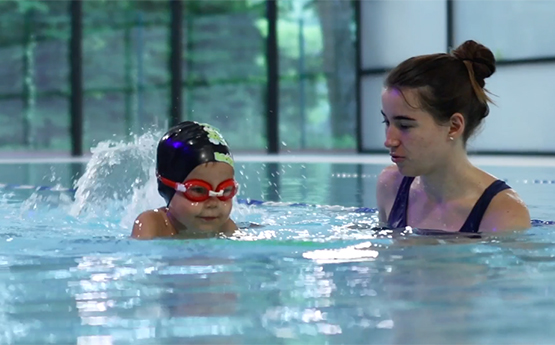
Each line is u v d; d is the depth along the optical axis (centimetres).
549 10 1190
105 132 1812
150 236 258
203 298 161
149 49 1822
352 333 134
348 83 1798
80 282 179
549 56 1194
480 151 1262
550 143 1201
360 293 164
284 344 129
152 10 1842
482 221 254
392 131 250
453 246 226
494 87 1245
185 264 200
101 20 1856
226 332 136
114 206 386
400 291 166
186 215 262
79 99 1526
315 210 387
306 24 1806
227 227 277
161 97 1758
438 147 248
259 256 211
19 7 1897
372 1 1373
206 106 1752
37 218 343
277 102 1483
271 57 1468
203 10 1784
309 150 1772
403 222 277
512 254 211
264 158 1205
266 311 150
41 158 1377
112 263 203
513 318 143
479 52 251
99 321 144
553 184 572
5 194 534
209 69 1794
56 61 1914
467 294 163
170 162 266
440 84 241
